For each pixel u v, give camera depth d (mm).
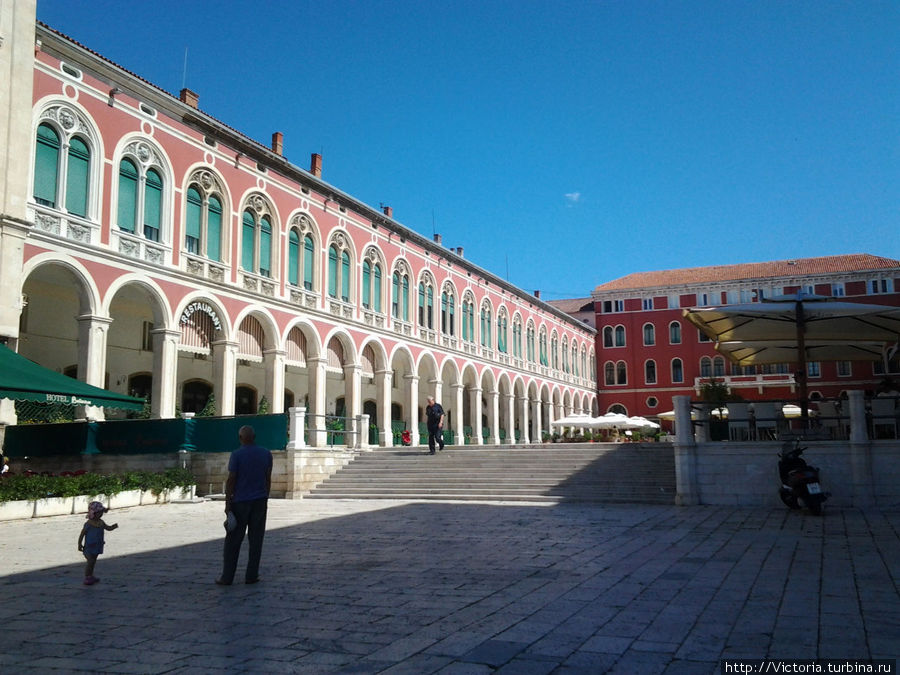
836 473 16891
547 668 5496
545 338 62375
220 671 5527
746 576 8914
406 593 8258
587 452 23594
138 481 20031
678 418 18266
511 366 54938
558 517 16062
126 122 25344
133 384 30453
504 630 6598
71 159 23531
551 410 62156
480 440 49219
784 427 18625
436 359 44469
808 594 7836
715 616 6980
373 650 6023
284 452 22406
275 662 5727
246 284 30062
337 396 41188
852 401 16922
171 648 6148
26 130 21641
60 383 18281
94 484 18859
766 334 21688
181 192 27375
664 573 9242
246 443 9141
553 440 48156
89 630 6773
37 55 22547
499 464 23453
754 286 69625
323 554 11203
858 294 66250
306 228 33969
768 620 6781
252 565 8938
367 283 38469
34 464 23016
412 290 42375
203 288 27812
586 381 71500
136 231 25484
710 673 5352
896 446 16531
